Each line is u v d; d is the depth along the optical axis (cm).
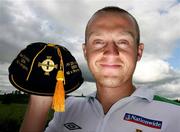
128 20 41
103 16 41
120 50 40
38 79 34
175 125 39
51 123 48
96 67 40
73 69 36
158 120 40
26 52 35
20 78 34
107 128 40
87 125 43
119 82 40
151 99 42
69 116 45
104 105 43
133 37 41
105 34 40
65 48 37
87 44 42
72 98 48
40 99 35
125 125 40
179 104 43
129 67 40
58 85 33
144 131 40
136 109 41
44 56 35
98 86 43
